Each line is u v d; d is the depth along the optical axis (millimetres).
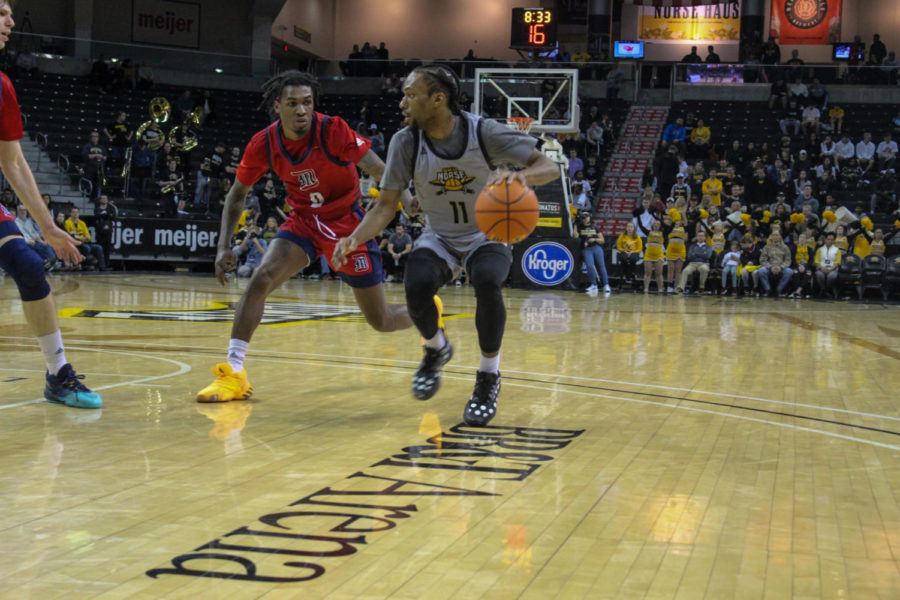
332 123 4512
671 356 6762
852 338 8695
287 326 8641
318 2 31125
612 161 23953
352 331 8195
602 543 2324
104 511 2535
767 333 9016
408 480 2936
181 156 21797
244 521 2457
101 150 20453
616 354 6801
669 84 26141
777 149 23047
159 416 4020
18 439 3480
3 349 6309
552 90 18000
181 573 2061
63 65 23578
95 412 4094
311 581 2025
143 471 3006
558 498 2750
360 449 3406
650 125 25141
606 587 2018
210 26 27656
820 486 2963
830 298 17328
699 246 17141
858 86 25219
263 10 27453
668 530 2445
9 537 2299
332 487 2832
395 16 32062
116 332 7691
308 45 30719
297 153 4531
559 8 30938
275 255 4660
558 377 5527
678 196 18859
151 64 24875
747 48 28484
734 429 3955
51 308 4203
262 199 20266
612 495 2797
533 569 2123
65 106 22578
